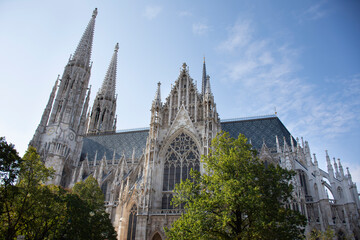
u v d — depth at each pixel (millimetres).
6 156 44719
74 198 53406
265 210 40938
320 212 68688
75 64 119750
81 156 109625
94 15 139625
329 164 75938
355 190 72312
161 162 75812
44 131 102375
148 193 69375
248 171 45094
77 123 109438
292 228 42844
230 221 43438
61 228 49812
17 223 46812
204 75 137000
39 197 48188
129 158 100625
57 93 111750
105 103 148250
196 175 50094
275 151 82938
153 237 65750
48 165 92625
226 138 53625
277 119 93062
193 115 80688
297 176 69438
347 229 65938
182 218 48719
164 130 80562
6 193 44312
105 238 59562
